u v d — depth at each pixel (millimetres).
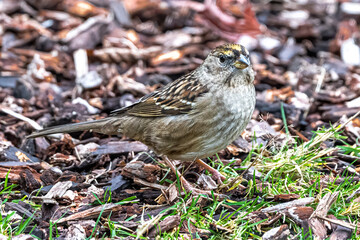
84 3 15992
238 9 14766
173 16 15695
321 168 9156
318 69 13656
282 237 7184
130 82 12758
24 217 7777
